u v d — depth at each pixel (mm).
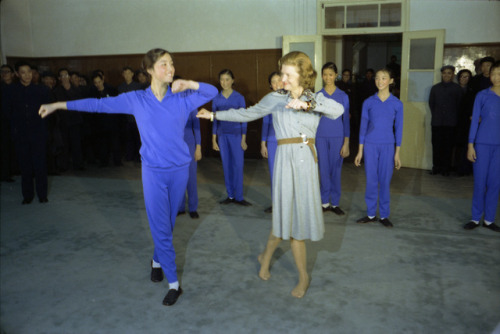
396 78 9844
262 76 7676
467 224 4031
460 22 6578
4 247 3785
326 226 4156
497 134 3791
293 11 7297
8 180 6352
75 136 6988
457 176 6266
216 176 6438
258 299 2818
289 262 3369
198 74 7941
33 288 3027
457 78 6598
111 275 3217
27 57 8594
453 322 2508
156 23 7992
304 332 2443
